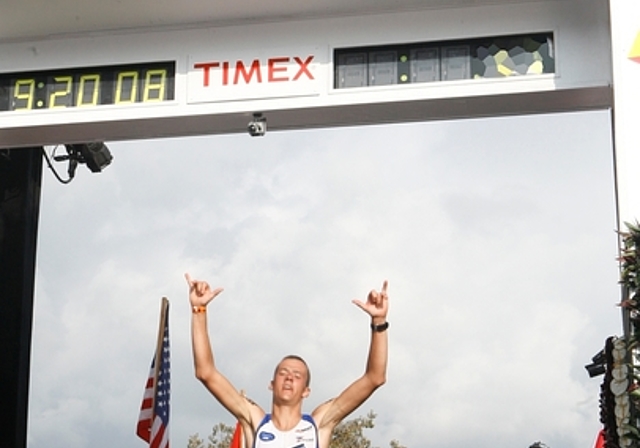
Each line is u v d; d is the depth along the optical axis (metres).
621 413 6.62
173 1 8.42
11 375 12.14
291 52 8.38
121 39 8.65
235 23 8.50
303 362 8.03
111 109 8.54
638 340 6.55
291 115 8.43
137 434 10.28
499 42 8.15
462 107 8.28
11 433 12.05
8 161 12.45
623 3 7.30
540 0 8.11
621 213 7.02
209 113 8.41
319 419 7.94
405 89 8.16
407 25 8.25
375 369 7.81
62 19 8.66
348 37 8.32
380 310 7.86
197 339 8.00
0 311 12.28
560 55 8.01
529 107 8.27
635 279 6.54
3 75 8.77
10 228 12.38
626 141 7.11
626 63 7.22
